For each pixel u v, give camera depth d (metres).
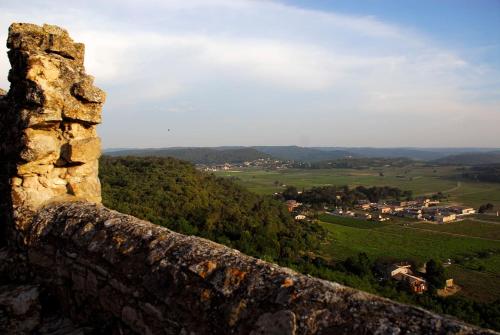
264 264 3.42
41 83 5.93
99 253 4.49
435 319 2.48
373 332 2.53
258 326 2.97
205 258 3.68
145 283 3.90
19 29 6.32
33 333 4.73
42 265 5.27
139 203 30.66
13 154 5.99
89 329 4.48
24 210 5.77
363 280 34.62
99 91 6.54
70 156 6.26
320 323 2.74
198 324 3.34
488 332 2.30
